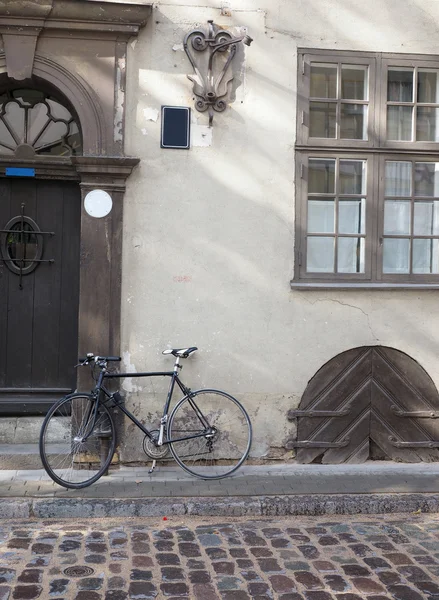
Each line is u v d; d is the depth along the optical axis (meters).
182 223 5.91
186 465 5.86
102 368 5.55
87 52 5.75
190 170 5.91
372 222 6.16
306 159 6.07
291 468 5.92
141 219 5.86
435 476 5.75
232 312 5.96
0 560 4.09
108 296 5.80
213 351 5.95
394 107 6.24
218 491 5.26
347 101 6.14
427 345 6.16
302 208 6.06
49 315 6.07
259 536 4.61
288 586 3.84
